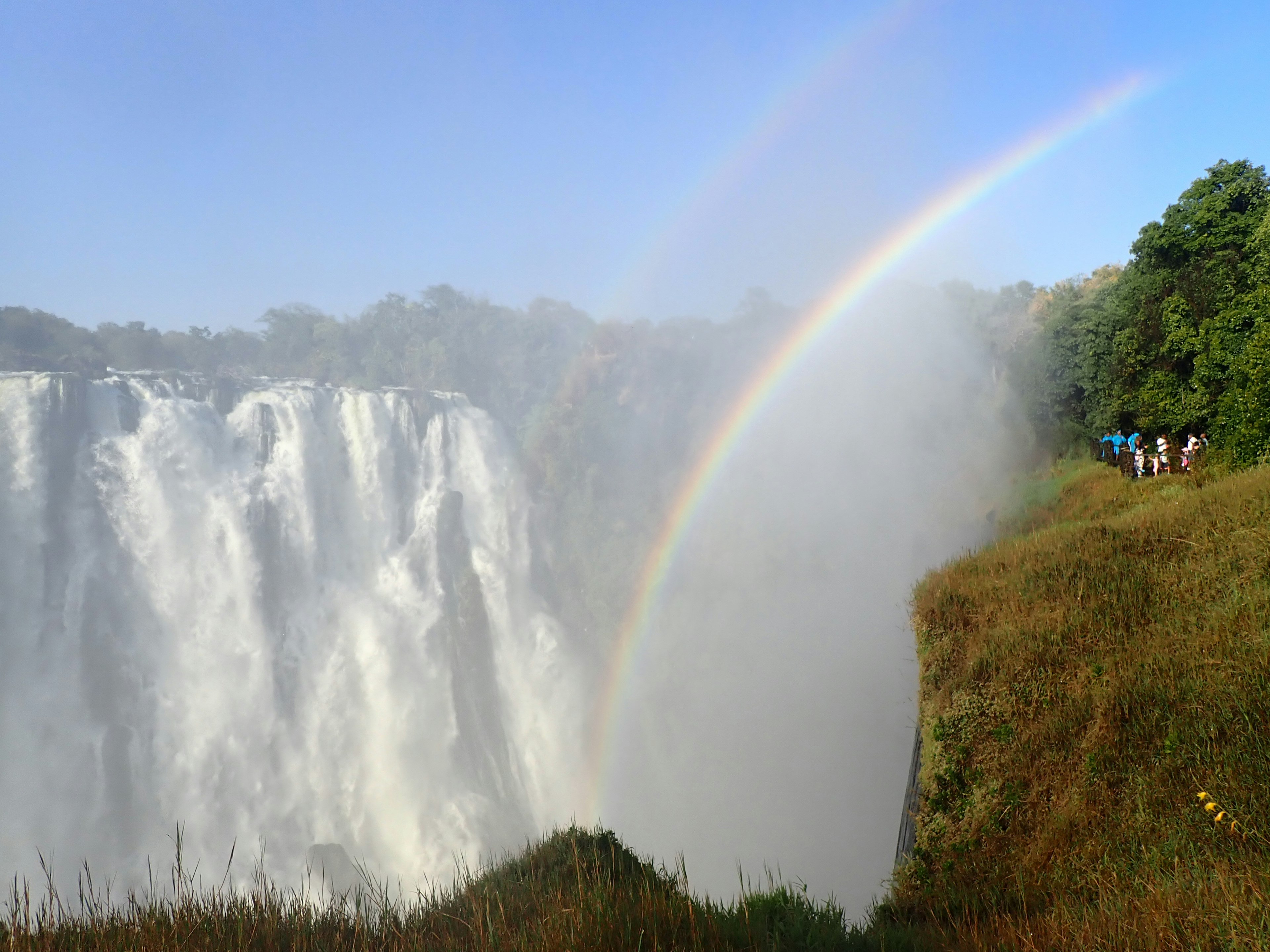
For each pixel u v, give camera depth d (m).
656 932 6.21
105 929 6.16
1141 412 31.31
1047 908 8.16
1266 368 20.72
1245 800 8.88
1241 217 30.81
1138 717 10.40
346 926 6.86
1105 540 14.66
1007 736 11.34
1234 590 12.14
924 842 10.96
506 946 6.37
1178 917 6.34
